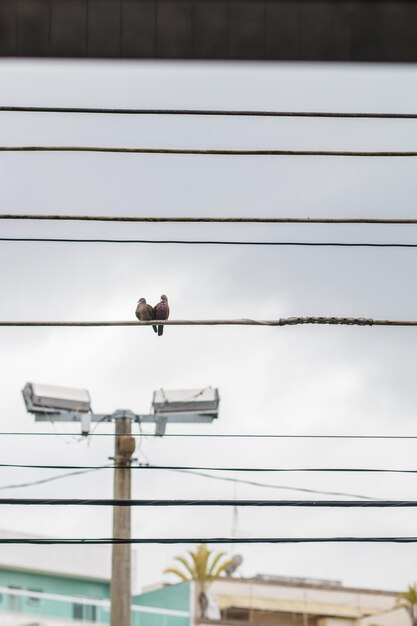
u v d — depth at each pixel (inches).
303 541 1955.0
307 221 1631.4
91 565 6072.8
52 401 2655.0
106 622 6048.2
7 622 5836.6
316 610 7017.7
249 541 1989.4
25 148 1577.3
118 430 2672.2
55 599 5989.2
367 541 2011.6
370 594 7170.3
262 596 6978.4
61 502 1921.8
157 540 1994.3
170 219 1628.9
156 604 6417.3
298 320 1670.8
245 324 1669.5
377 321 1679.4
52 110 1529.3
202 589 6589.6
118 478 2605.8
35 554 5979.3
